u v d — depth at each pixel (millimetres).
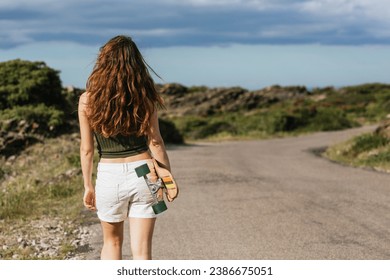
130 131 4875
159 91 5082
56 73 29438
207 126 56656
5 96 27375
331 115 61844
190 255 8273
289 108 75625
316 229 10094
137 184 4867
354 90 99125
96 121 4848
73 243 9008
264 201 13289
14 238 9312
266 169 21062
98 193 4973
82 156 5027
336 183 16594
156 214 4965
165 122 40750
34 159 20984
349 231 9922
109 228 5098
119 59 4879
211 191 15062
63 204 12578
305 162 24000
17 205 11820
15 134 22906
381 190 14945
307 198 13688
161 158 5023
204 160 24812
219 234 9727
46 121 25516
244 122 60438
